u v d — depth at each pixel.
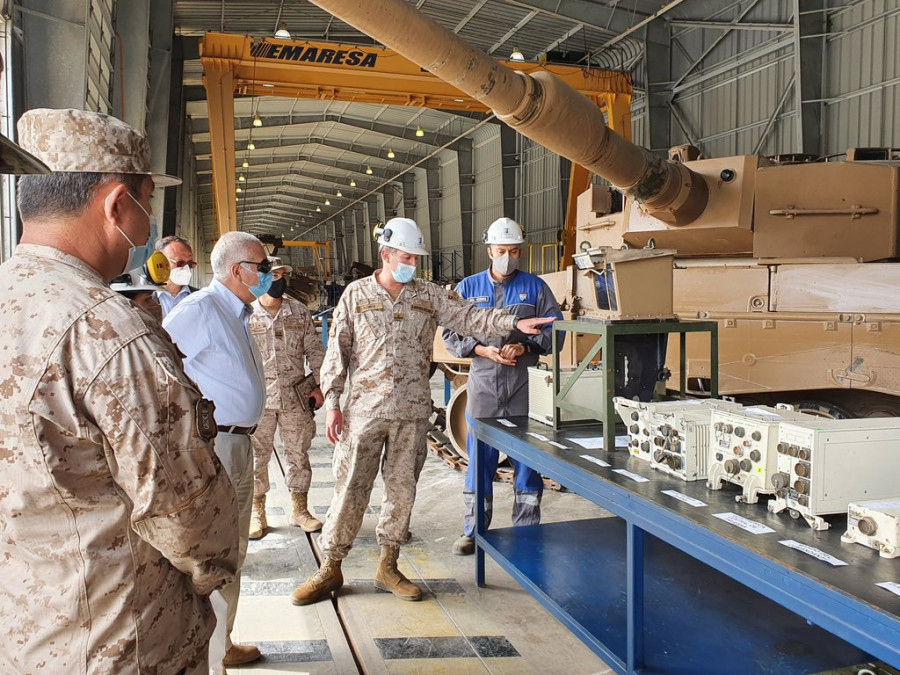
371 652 3.31
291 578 4.16
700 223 5.92
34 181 1.45
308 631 3.51
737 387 5.43
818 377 5.08
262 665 3.19
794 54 14.96
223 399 2.94
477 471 4.06
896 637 1.61
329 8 3.56
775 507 2.32
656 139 19.22
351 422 3.79
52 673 1.38
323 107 27.48
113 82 9.91
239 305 3.08
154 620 1.45
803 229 5.74
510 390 4.48
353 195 45.41
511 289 4.59
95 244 1.49
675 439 2.76
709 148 18.36
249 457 3.07
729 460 2.50
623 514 2.65
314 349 5.11
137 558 1.42
